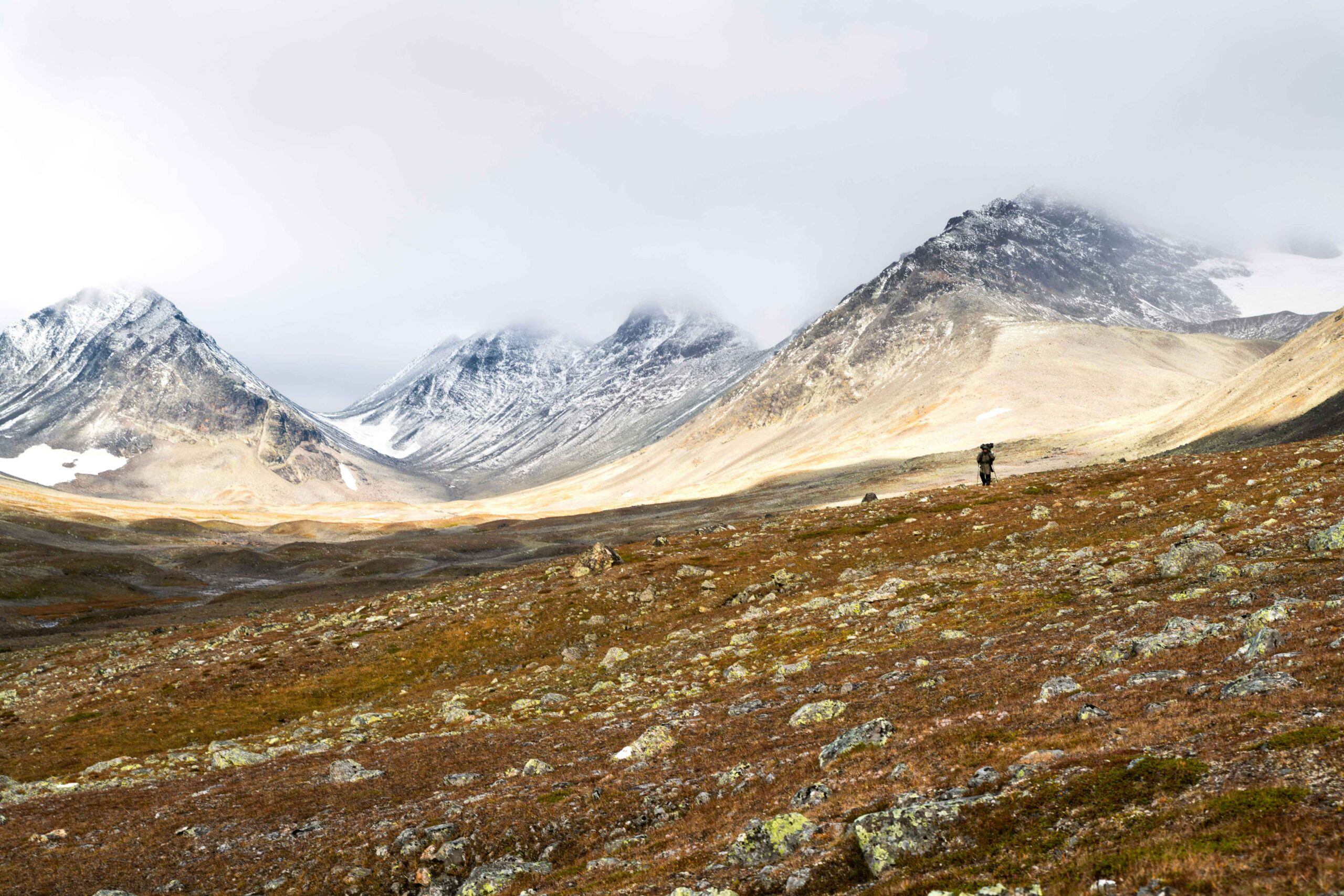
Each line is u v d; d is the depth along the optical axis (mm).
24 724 55812
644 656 52969
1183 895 9773
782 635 47969
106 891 21016
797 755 22516
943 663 30625
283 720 53062
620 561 82750
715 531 102500
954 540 68500
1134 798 13094
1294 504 46312
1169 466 87312
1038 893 10852
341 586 141875
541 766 27688
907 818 14375
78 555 179375
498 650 62094
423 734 40344
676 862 16906
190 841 25000
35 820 29266
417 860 21234
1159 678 20438
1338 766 11773
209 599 140375
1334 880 8922
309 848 22984
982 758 17328
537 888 17969
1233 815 11297
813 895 13562
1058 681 22000
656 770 24812
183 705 56875
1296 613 22641
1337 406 112688
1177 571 38344
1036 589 43406
